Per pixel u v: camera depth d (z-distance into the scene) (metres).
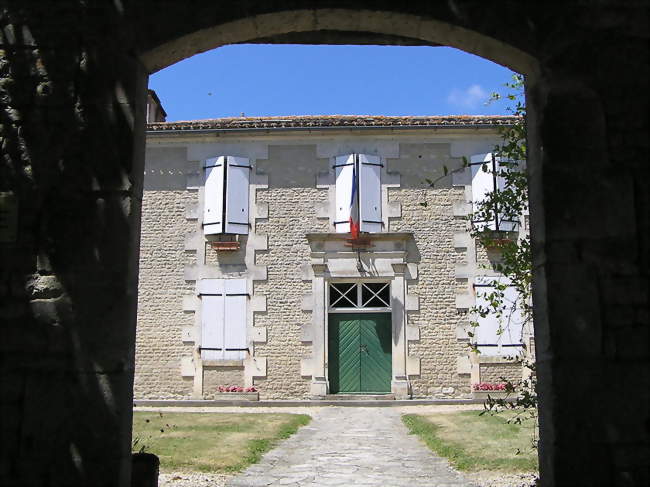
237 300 13.43
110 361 3.70
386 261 13.39
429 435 8.27
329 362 13.42
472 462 6.39
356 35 5.10
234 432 8.48
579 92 3.97
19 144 3.90
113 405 3.66
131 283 3.89
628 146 3.91
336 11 4.11
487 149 13.65
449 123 13.59
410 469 6.24
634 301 3.76
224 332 13.35
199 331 13.38
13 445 3.62
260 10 4.08
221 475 5.91
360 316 13.56
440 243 13.45
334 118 14.09
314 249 13.49
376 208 13.52
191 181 13.82
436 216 13.53
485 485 5.51
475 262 13.34
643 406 3.66
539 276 3.96
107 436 3.63
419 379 13.06
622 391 3.68
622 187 3.86
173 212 13.75
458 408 11.98
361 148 13.80
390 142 13.81
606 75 3.98
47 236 3.80
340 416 11.01
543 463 3.84
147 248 13.66
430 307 13.28
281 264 13.51
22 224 3.82
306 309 13.34
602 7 4.04
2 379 3.68
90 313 3.74
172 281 13.55
